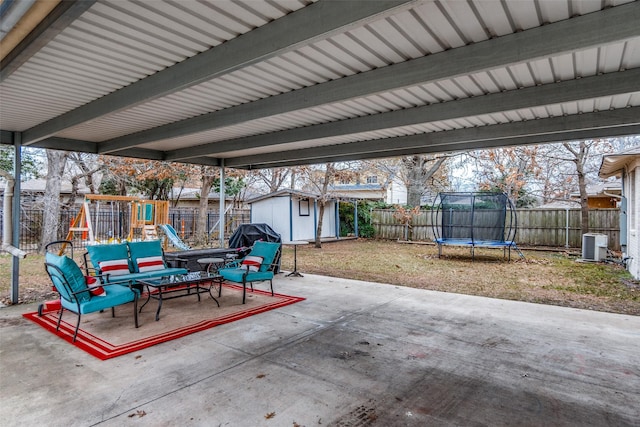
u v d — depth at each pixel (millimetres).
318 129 5527
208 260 5953
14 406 2645
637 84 3305
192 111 4805
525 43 2666
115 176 14438
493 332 4297
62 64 3227
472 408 2668
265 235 7887
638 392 2900
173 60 3160
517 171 13961
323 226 17047
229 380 3080
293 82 3756
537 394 2871
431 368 3328
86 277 4543
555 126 4867
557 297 6117
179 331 4262
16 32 2309
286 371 3258
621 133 5184
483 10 2395
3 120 5121
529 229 13625
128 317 4809
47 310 4938
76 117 4551
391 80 3307
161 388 2932
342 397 2811
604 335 4184
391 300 5809
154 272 5414
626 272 8352
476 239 11352
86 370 3242
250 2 2283
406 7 1977
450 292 6461
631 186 8289
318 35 2301
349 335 4191
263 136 6195
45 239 11445
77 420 2479
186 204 22641
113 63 3209
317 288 6684
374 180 25594
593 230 12367
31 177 16828
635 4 2293
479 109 4133
